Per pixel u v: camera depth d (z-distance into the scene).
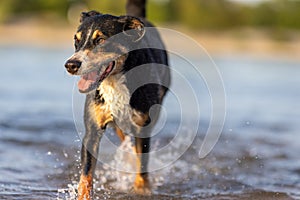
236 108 17.64
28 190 8.23
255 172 10.01
